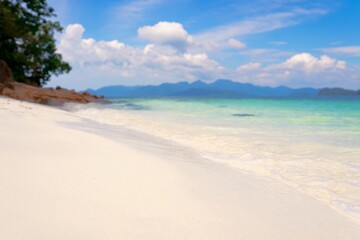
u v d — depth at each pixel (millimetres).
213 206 3641
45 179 3730
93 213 3016
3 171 3762
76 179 3898
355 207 4234
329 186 5117
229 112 22938
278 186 5016
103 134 8945
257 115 20359
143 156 5996
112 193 3600
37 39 42188
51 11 37281
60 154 5078
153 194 3760
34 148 5207
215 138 10117
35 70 44625
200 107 29266
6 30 35500
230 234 2971
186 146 8594
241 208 3717
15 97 24656
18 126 7117
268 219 3492
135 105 31219
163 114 20062
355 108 29609
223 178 5121
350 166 6422
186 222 3100
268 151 8039
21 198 3105
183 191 4055
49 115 12250
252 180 5262
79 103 30672
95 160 5027
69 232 2596
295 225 3428
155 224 2965
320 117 19078
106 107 26672
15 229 2523
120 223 2889
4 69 33219
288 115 20547
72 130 8266
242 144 9062
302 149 8320
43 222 2699
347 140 9828
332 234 3318
